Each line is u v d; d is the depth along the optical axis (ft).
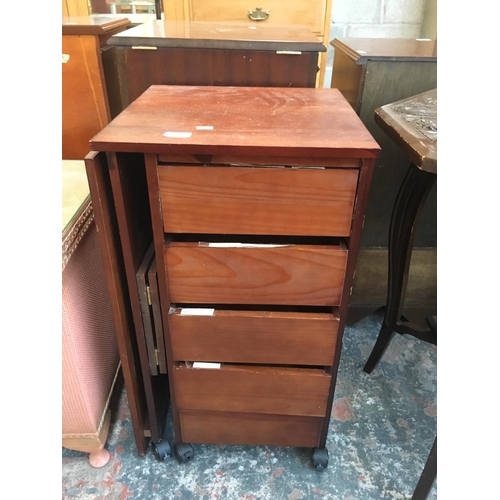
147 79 3.30
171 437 3.49
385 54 3.46
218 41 3.16
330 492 3.13
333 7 5.50
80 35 3.31
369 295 4.45
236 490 3.14
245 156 2.13
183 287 2.54
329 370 2.85
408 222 3.30
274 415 3.05
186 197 2.25
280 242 2.57
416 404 3.81
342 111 2.61
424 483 2.78
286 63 3.21
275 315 2.63
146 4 4.96
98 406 3.19
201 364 2.86
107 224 2.40
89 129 3.66
